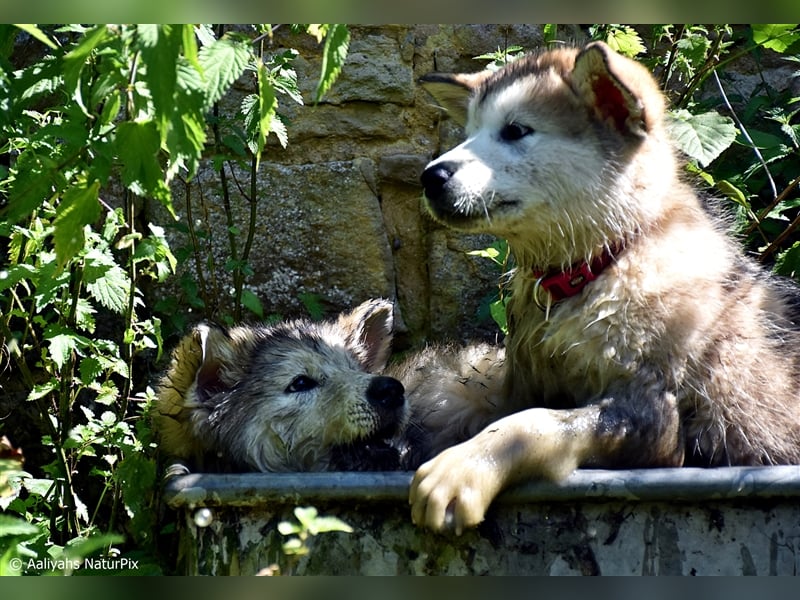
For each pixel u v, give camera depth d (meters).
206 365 4.90
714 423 4.39
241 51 3.64
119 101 3.69
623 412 4.15
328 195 6.32
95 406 5.91
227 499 3.83
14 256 4.98
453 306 6.42
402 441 4.84
